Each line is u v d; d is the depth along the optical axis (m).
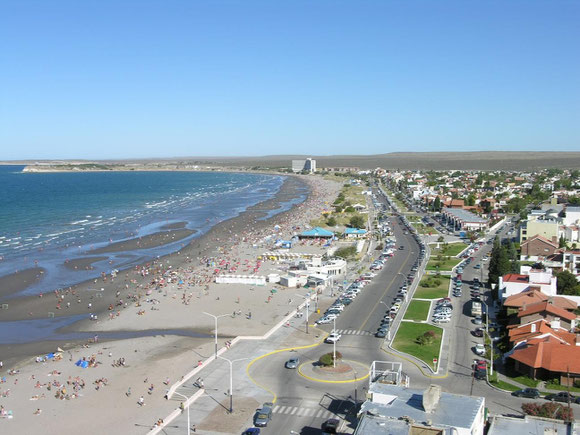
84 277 193.50
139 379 105.50
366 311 148.38
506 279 153.62
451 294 164.50
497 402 90.69
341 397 94.44
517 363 103.06
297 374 104.75
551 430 65.75
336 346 120.69
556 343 103.62
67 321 146.25
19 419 89.94
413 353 115.06
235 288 176.88
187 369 110.00
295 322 139.62
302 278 181.12
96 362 115.56
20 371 111.75
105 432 84.56
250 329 135.50
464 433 59.47
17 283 185.38
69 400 96.88
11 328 140.88
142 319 146.50
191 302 161.50
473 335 126.81
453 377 102.31
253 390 98.00
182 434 82.81
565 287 152.62
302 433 82.38
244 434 81.44
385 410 65.25
